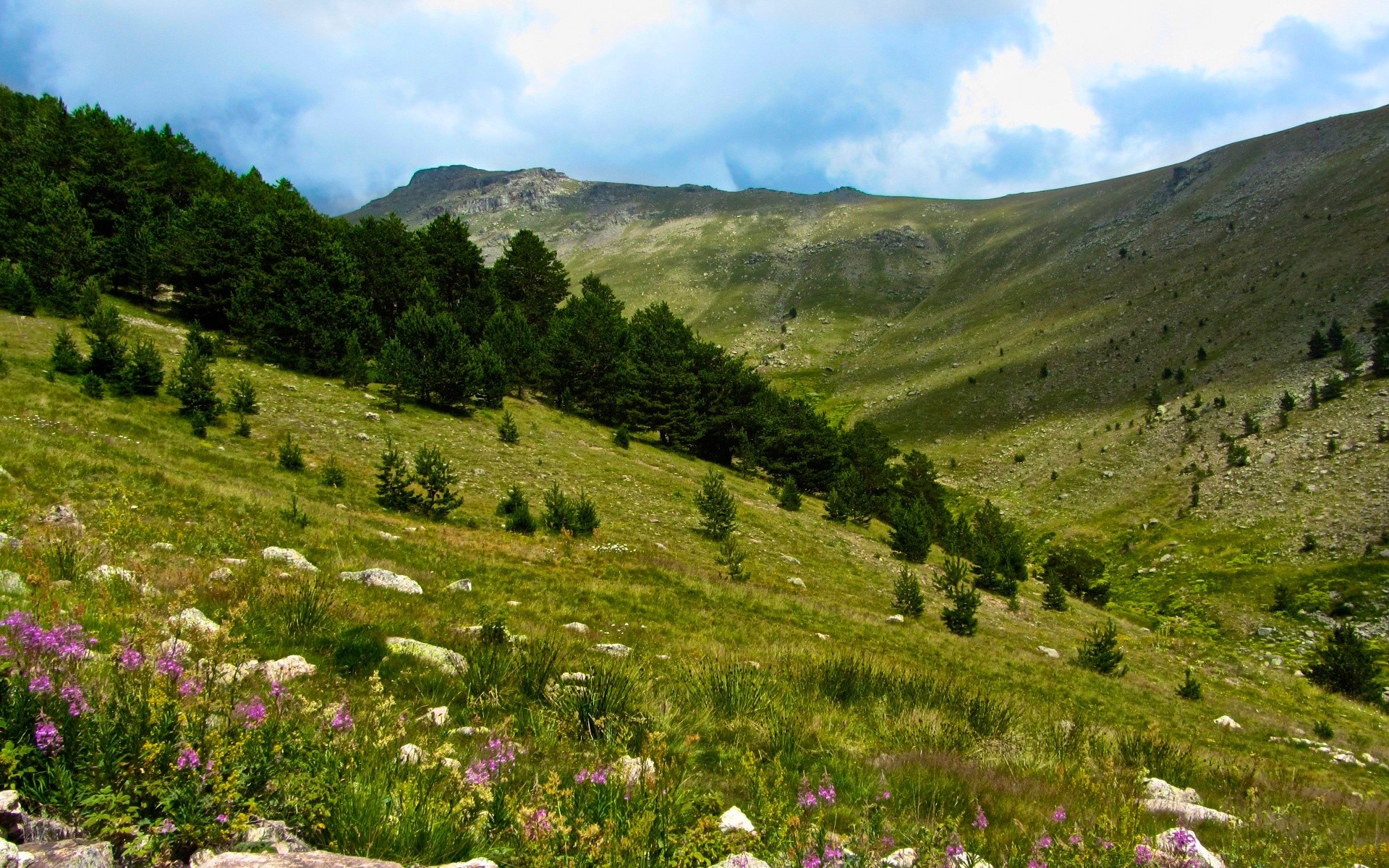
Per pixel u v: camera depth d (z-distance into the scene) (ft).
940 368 641.81
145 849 9.70
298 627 29.25
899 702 37.78
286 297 185.16
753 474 243.19
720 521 140.56
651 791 15.74
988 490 428.97
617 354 248.52
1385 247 483.10
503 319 234.99
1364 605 225.76
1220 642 226.79
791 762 23.68
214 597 31.83
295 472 110.93
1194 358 484.74
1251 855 19.21
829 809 18.16
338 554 56.70
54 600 20.38
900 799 20.67
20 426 80.53
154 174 242.78
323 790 12.28
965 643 92.79
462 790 14.26
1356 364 371.35
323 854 9.80
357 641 27.55
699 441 249.14
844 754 25.81
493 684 27.07
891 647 76.95
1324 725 78.43
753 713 30.07
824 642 67.97
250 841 10.59
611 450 200.13
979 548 163.32
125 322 162.50
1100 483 387.55
